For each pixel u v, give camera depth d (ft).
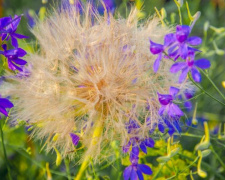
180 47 1.34
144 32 1.47
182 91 1.44
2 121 1.70
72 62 1.45
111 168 1.74
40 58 1.45
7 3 2.10
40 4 2.09
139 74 1.42
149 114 1.42
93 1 1.57
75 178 1.45
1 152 1.81
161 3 1.76
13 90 1.44
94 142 1.39
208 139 1.29
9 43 1.84
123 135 1.39
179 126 1.45
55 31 1.47
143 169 1.42
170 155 1.35
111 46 1.44
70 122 1.41
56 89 1.42
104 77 1.42
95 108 1.41
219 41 2.11
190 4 1.96
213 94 2.02
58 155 1.41
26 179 1.81
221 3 2.20
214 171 1.64
